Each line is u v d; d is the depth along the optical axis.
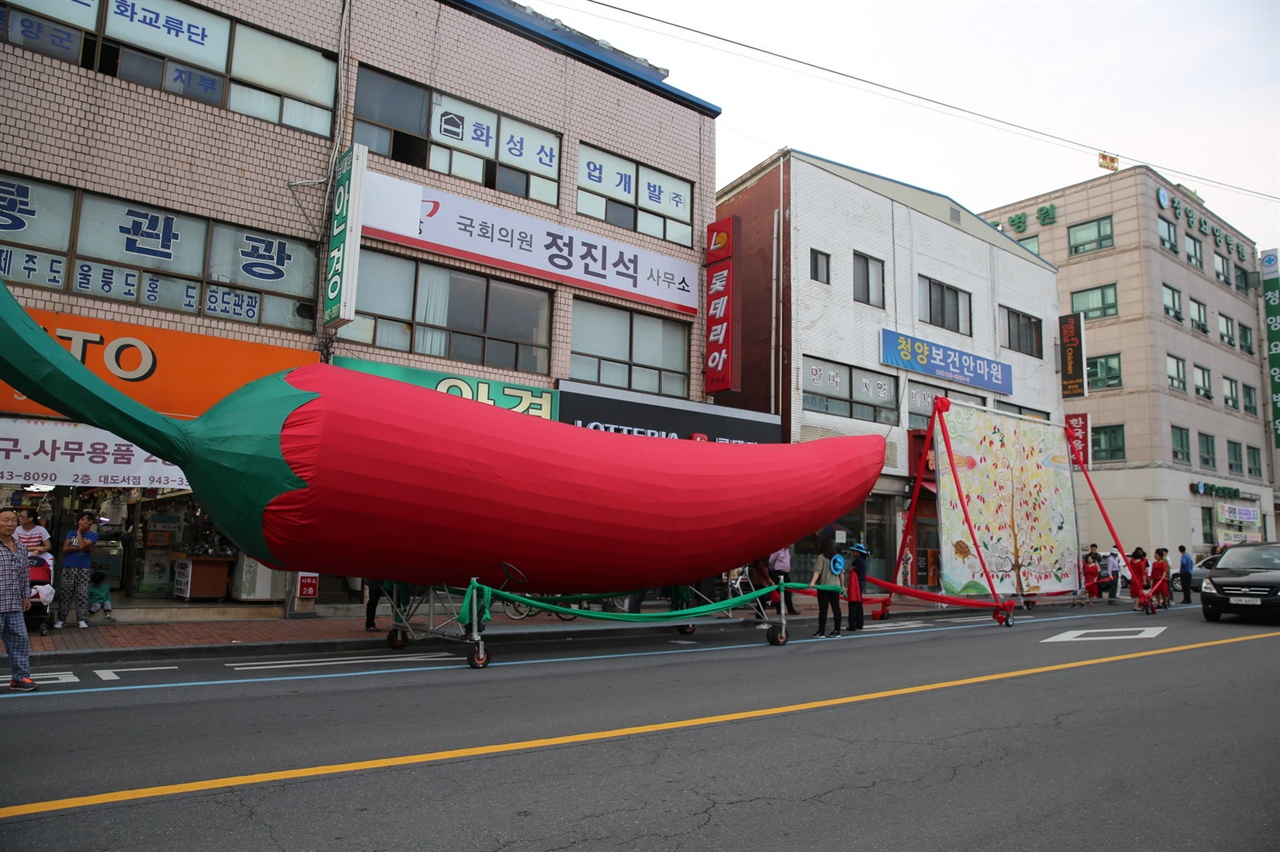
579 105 15.27
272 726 5.31
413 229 12.97
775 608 15.27
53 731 5.09
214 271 11.45
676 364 16.42
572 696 6.55
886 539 19.62
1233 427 33.84
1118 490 29.55
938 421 14.12
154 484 10.60
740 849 3.31
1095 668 8.27
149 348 10.78
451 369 13.27
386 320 12.84
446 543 8.06
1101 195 31.48
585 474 8.72
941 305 21.62
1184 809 3.94
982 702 6.44
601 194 15.48
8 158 10.09
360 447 7.34
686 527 9.52
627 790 4.05
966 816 3.78
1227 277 35.69
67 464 10.08
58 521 10.87
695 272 16.69
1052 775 4.47
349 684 7.05
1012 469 15.32
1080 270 31.75
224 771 4.24
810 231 18.61
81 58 10.68
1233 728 5.64
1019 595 15.73
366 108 12.82
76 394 6.66
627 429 14.80
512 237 14.06
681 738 5.13
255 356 11.53
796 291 18.09
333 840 3.30
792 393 17.67
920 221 21.31
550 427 8.94
